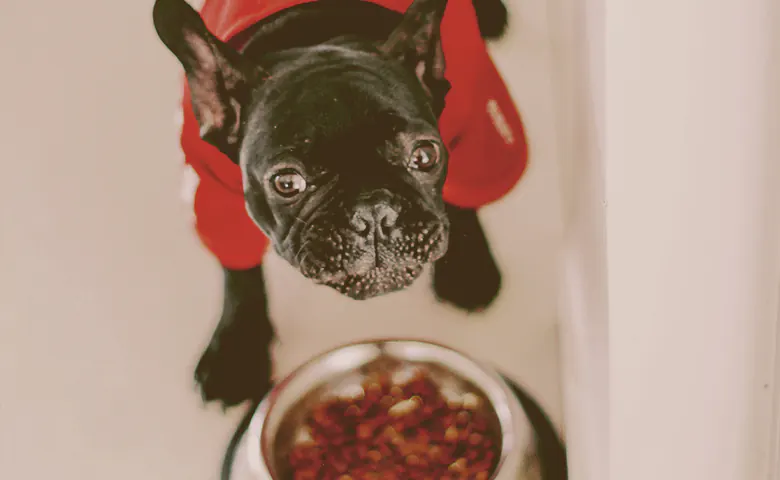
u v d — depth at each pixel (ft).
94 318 2.17
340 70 2.04
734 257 1.64
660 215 1.64
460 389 2.21
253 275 2.16
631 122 1.61
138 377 2.20
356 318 2.20
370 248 2.11
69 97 2.05
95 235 2.12
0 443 2.20
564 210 2.11
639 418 1.74
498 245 2.15
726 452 1.73
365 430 2.20
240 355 2.21
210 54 2.03
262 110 2.05
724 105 1.59
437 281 2.17
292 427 2.21
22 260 2.12
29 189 2.09
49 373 2.19
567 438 2.19
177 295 2.17
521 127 2.08
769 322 1.66
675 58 1.58
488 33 2.04
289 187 2.08
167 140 2.07
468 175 2.10
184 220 2.12
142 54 2.03
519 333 2.21
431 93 2.06
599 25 1.68
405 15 2.02
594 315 1.85
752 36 1.56
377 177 2.08
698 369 1.70
